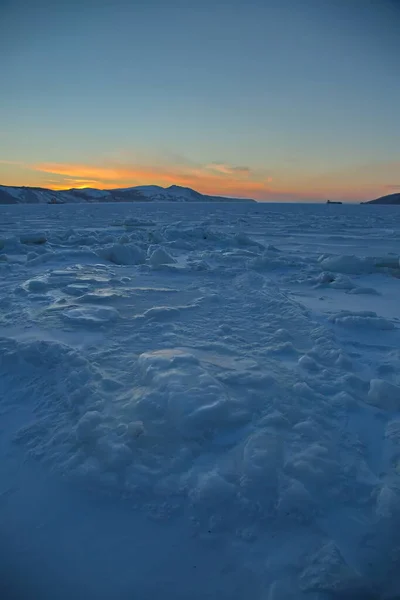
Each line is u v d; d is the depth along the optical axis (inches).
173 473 91.4
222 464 94.0
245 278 300.4
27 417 114.7
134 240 621.6
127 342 164.4
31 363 139.9
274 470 89.8
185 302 235.0
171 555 73.2
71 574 69.8
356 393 128.0
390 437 106.5
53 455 97.9
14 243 490.6
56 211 2341.3
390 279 343.6
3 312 206.1
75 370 131.2
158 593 66.4
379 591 66.7
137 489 87.3
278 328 187.2
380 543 75.3
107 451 95.4
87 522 80.4
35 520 81.0
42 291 256.5
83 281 288.4
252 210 2839.6
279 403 115.6
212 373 130.6
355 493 87.0
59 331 174.4
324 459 93.7
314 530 77.9
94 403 114.3
